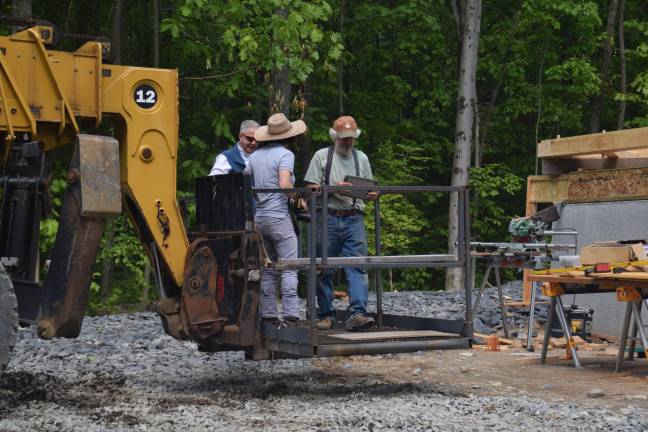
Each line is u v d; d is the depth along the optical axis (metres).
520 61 28.92
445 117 29.86
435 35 29.16
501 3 29.97
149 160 8.44
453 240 22.86
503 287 19.69
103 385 8.79
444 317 14.27
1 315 7.07
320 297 9.53
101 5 21.25
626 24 29.62
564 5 26.88
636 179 12.62
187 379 9.20
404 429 6.71
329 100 27.92
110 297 18.69
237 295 8.43
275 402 7.87
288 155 8.77
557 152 13.68
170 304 8.52
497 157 31.16
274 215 8.73
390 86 29.36
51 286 7.79
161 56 22.12
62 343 11.58
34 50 7.93
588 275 9.46
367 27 28.14
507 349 11.66
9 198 8.15
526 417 7.17
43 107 7.94
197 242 8.44
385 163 25.17
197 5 17.12
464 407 7.55
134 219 8.73
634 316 10.48
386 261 8.41
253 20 17.12
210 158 20.20
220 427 6.72
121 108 8.37
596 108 29.41
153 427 6.71
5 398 7.91
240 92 21.45
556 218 13.46
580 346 11.60
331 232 9.38
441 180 31.12
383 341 8.20
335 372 9.75
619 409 7.58
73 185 7.75
